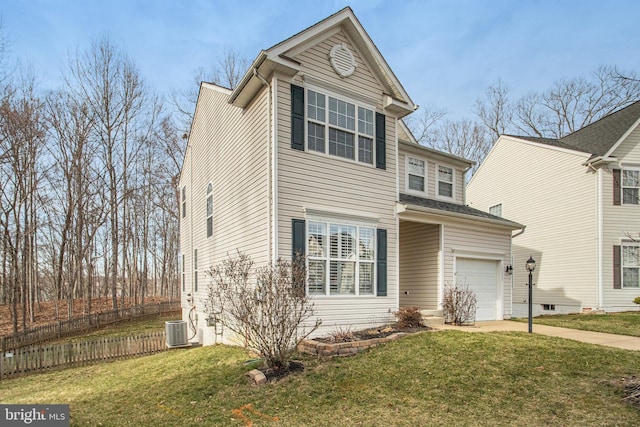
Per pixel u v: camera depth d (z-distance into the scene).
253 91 9.64
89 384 8.19
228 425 5.09
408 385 5.97
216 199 12.66
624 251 15.49
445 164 14.23
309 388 6.09
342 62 10.02
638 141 16.02
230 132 11.55
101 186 23.62
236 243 10.55
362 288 9.80
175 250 35.62
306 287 8.56
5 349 13.34
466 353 7.17
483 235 13.02
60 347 10.95
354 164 9.98
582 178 16.27
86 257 25.92
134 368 9.24
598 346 7.56
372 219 10.16
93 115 22.81
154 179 28.59
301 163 9.07
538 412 4.87
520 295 18.86
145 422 5.44
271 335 7.02
